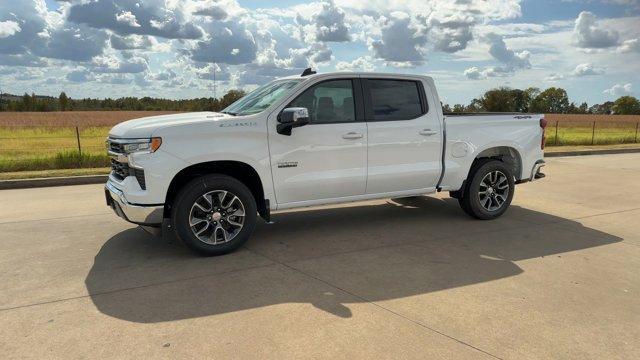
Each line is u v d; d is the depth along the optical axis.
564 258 5.22
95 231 6.16
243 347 3.26
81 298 4.06
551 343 3.36
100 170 11.26
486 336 3.44
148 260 5.03
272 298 4.07
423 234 6.10
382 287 4.33
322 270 4.75
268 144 5.27
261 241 5.75
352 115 5.78
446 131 6.36
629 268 4.93
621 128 43.28
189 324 3.59
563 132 35.75
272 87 6.00
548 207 7.89
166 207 5.02
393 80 6.05
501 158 7.21
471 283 4.45
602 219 7.06
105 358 3.11
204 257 5.12
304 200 5.61
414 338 3.40
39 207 7.65
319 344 3.30
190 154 4.90
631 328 3.61
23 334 3.44
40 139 22.23
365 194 5.97
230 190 5.11
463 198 6.79
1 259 5.06
